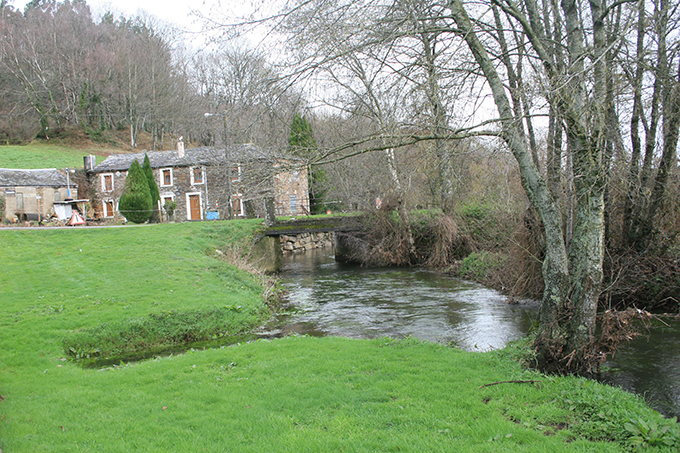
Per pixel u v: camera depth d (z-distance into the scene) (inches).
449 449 172.7
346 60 309.0
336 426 195.6
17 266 602.9
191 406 221.0
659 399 254.5
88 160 1632.6
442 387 242.8
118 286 529.7
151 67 2412.6
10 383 268.8
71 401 230.8
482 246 858.1
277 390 240.7
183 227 948.6
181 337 434.0
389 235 1016.2
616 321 301.4
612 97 339.3
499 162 557.3
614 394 229.8
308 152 310.7
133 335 414.6
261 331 469.1
